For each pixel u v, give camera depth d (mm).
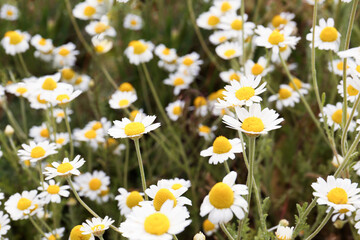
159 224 385
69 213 612
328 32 547
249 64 618
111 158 643
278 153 619
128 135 440
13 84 646
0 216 517
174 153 623
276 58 620
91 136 622
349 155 431
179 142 604
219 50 644
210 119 685
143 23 863
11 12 916
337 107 536
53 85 547
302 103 655
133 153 689
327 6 709
